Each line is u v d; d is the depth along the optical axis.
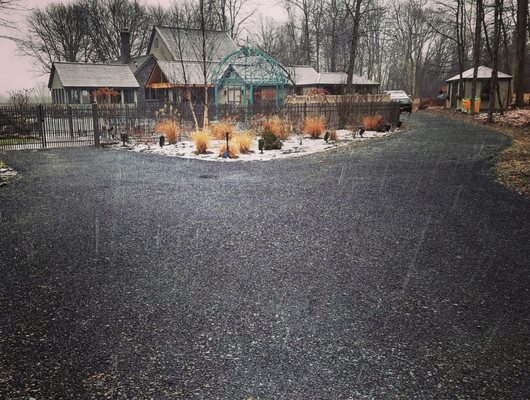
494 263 4.75
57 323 3.46
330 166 11.88
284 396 2.58
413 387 2.67
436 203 7.56
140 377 2.77
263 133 15.94
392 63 92.00
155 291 4.04
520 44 32.06
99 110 20.12
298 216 6.74
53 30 68.88
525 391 2.64
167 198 8.15
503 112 30.55
